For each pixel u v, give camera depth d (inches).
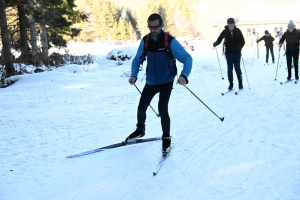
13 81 494.0
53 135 213.0
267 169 146.1
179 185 136.0
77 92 395.9
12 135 214.1
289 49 373.1
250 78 446.0
